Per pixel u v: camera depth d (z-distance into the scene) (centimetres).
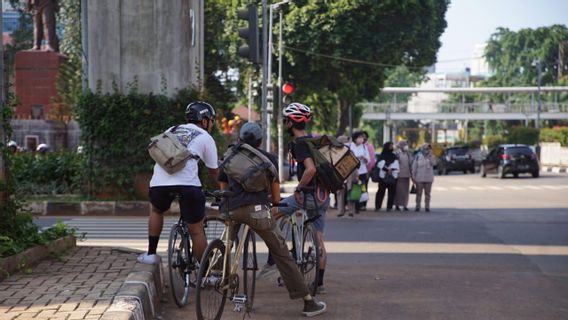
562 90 11975
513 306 1066
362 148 2542
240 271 1302
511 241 1794
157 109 2586
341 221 2300
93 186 2620
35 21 4691
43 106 4472
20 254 1062
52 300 862
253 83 4419
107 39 2608
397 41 5634
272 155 957
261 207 928
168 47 2609
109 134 2600
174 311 994
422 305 1070
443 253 1596
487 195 3612
